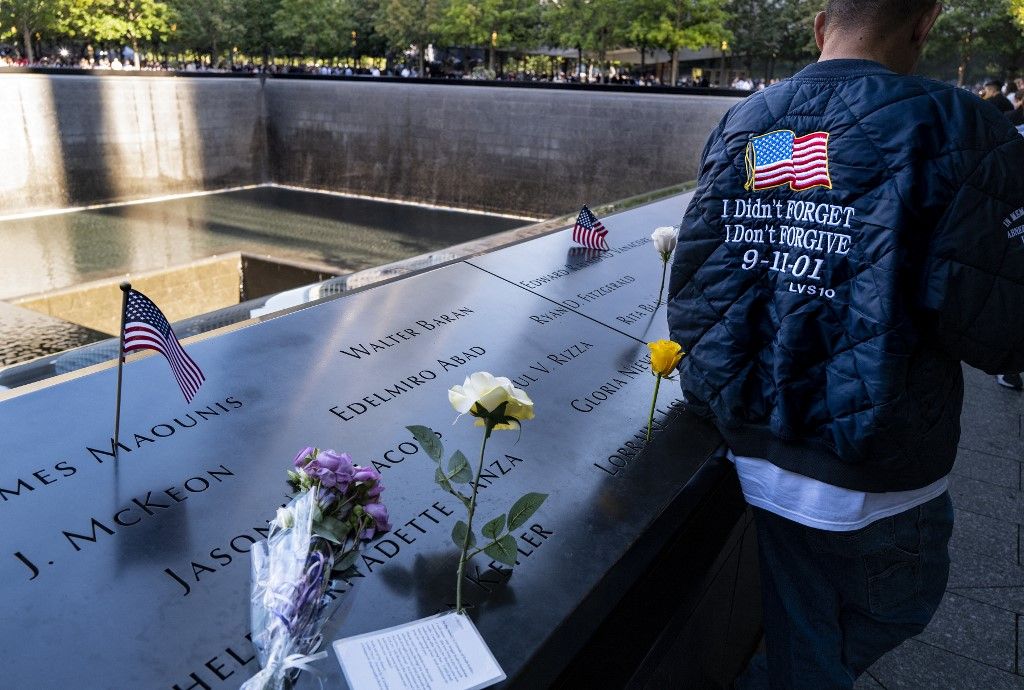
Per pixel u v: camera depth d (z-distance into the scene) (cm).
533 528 207
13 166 2769
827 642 222
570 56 5141
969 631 337
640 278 417
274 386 247
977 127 180
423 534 197
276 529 174
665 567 213
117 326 1642
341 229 2802
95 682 145
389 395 255
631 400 285
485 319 327
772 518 221
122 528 182
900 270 182
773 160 203
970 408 557
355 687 148
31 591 162
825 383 199
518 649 167
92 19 4053
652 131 2703
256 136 3531
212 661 153
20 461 196
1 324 778
